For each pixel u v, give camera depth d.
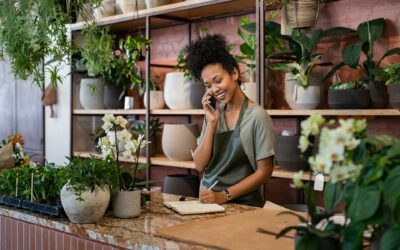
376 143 1.13
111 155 2.11
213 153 2.61
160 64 4.66
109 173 1.98
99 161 2.05
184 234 1.73
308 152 3.15
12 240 2.22
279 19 3.85
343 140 1.07
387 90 3.10
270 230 1.76
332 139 1.08
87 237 1.83
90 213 1.92
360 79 3.19
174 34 4.65
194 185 3.87
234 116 2.56
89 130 5.21
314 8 3.09
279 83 3.84
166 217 2.03
